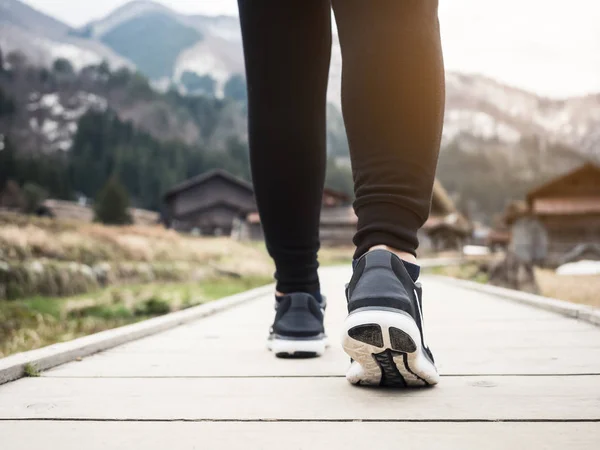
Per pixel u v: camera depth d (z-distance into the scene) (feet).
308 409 3.31
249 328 7.85
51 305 16.74
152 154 418.92
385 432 2.85
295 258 4.94
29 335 10.71
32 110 605.31
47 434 2.88
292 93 4.25
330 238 129.29
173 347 6.03
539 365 4.64
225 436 2.83
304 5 4.11
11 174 304.09
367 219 3.37
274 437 2.80
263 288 16.03
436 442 2.67
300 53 4.17
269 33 4.15
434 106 3.22
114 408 3.39
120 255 30.45
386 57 3.15
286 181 4.43
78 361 5.14
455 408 3.25
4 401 3.58
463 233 159.84
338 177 416.05
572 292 22.95
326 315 9.85
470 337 6.58
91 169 402.72
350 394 3.66
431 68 3.19
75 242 27.17
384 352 3.30
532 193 104.94
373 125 3.23
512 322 8.23
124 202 193.77
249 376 4.36
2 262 20.11
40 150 532.73
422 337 3.67
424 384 3.79
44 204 211.41
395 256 3.33
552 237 101.24
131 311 16.48
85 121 456.86
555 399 3.44
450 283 22.48
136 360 5.18
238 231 154.20
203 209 178.29
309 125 4.34
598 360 4.87
